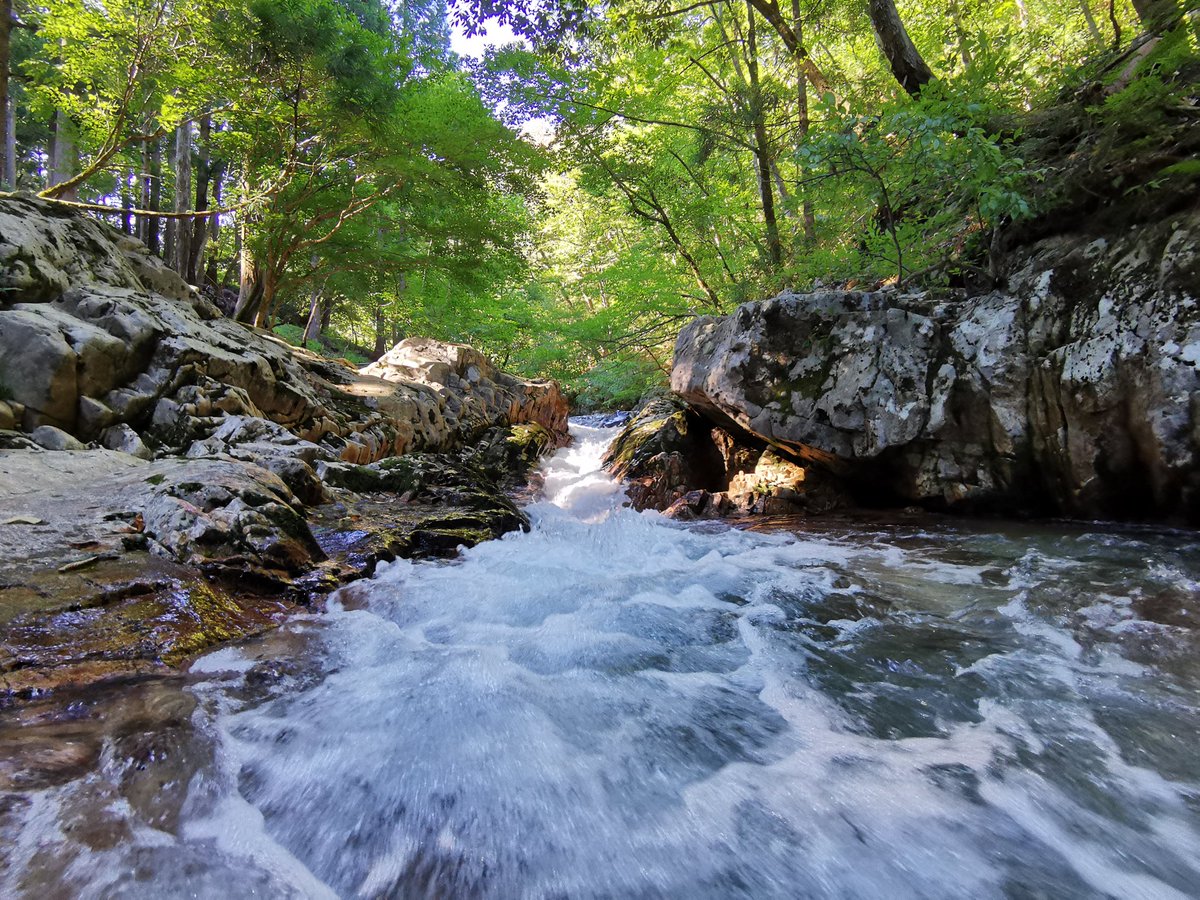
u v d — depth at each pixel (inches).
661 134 418.3
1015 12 621.3
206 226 692.7
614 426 669.9
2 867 48.7
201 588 108.2
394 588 135.8
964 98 198.4
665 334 468.1
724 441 336.2
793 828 64.2
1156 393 161.5
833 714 88.1
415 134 384.8
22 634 83.2
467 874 57.4
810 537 217.6
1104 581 134.2
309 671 95.6
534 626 123.4
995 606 129.8
